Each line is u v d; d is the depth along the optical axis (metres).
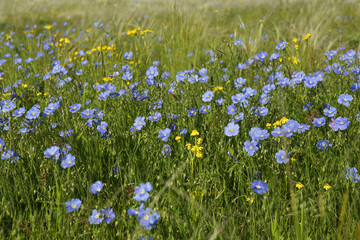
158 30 6.07
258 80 3.72
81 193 2.23
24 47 6.55
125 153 2.63
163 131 2.58
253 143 2.37
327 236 1.91
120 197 2.15
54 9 11.38
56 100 3.38
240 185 2.29
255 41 5.39
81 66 4.88
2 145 2.48
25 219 2.05
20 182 2.27
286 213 2.08
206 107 2.99
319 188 2.20
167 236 1.91
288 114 2.91
